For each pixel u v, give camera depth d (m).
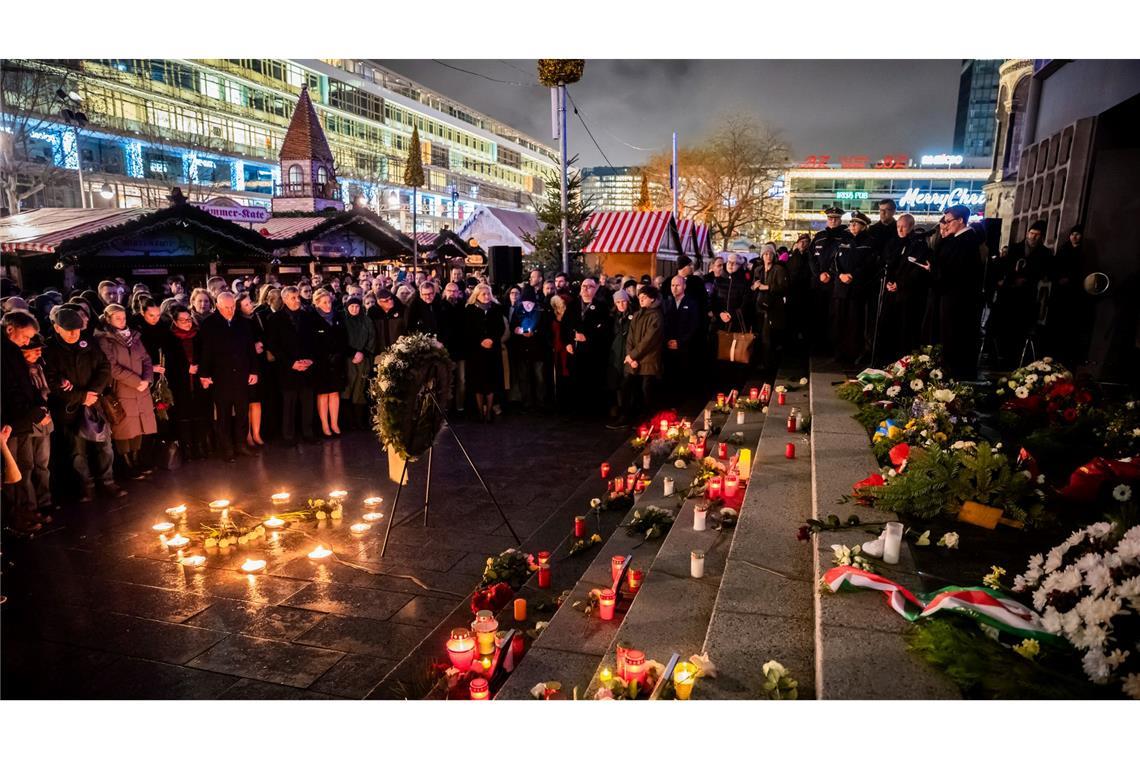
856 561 3.69
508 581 5.11
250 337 8.41
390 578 5.37
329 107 62.62
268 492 7.24
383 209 64.06
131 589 5.16
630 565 4.91
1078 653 2.80
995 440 5.92
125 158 41.19
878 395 7.09
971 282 7.86
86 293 9.69
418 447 6.11
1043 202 10.83
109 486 7.08
